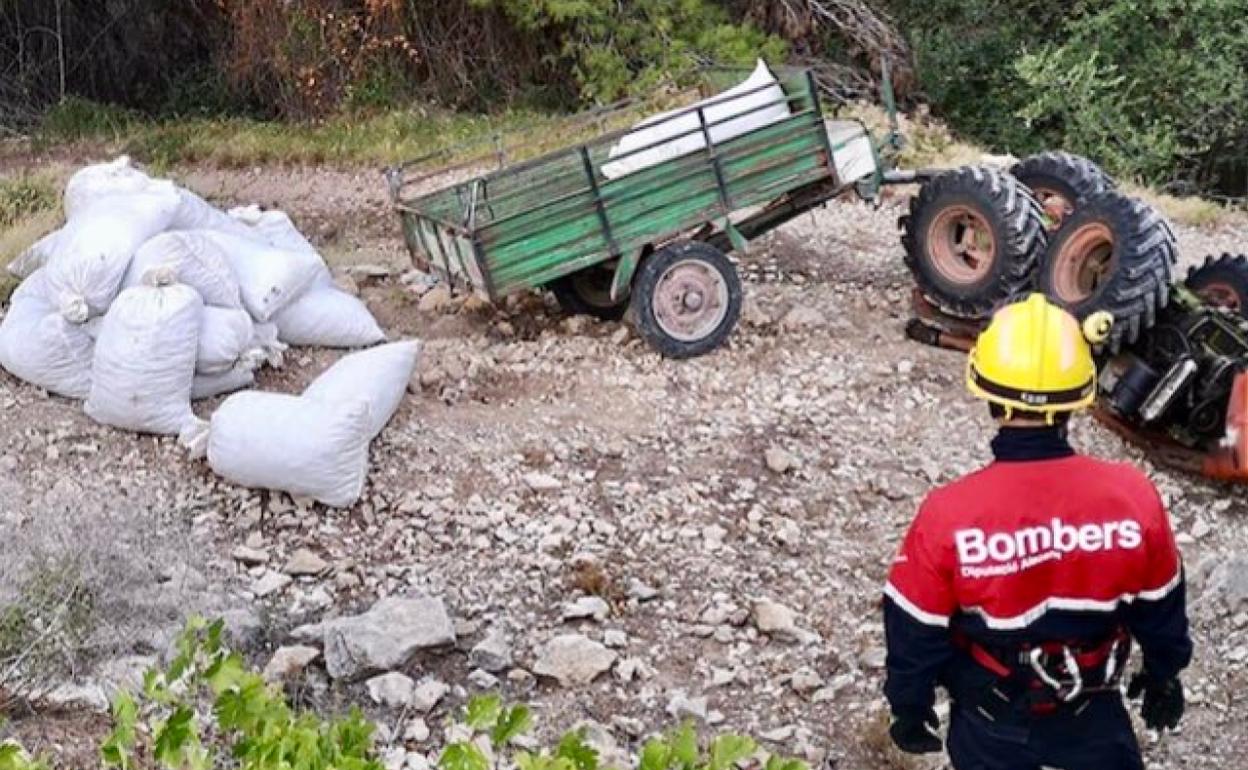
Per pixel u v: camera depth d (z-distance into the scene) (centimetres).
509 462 767
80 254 780
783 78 916
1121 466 379
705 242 921
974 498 372
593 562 686
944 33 2003
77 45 1870
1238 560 673
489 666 601
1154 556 374
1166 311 793
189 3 1878
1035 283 875
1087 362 375
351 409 703
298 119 1809
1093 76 1888
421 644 597
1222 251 1231
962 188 894
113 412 753
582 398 842
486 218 921
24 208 1206
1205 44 1914
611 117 1398
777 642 635
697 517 733
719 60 1848
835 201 1227
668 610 657
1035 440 374
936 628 374
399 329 948
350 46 1833
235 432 703
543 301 985
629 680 603
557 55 1872
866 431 827
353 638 591
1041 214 884
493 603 655
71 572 600
